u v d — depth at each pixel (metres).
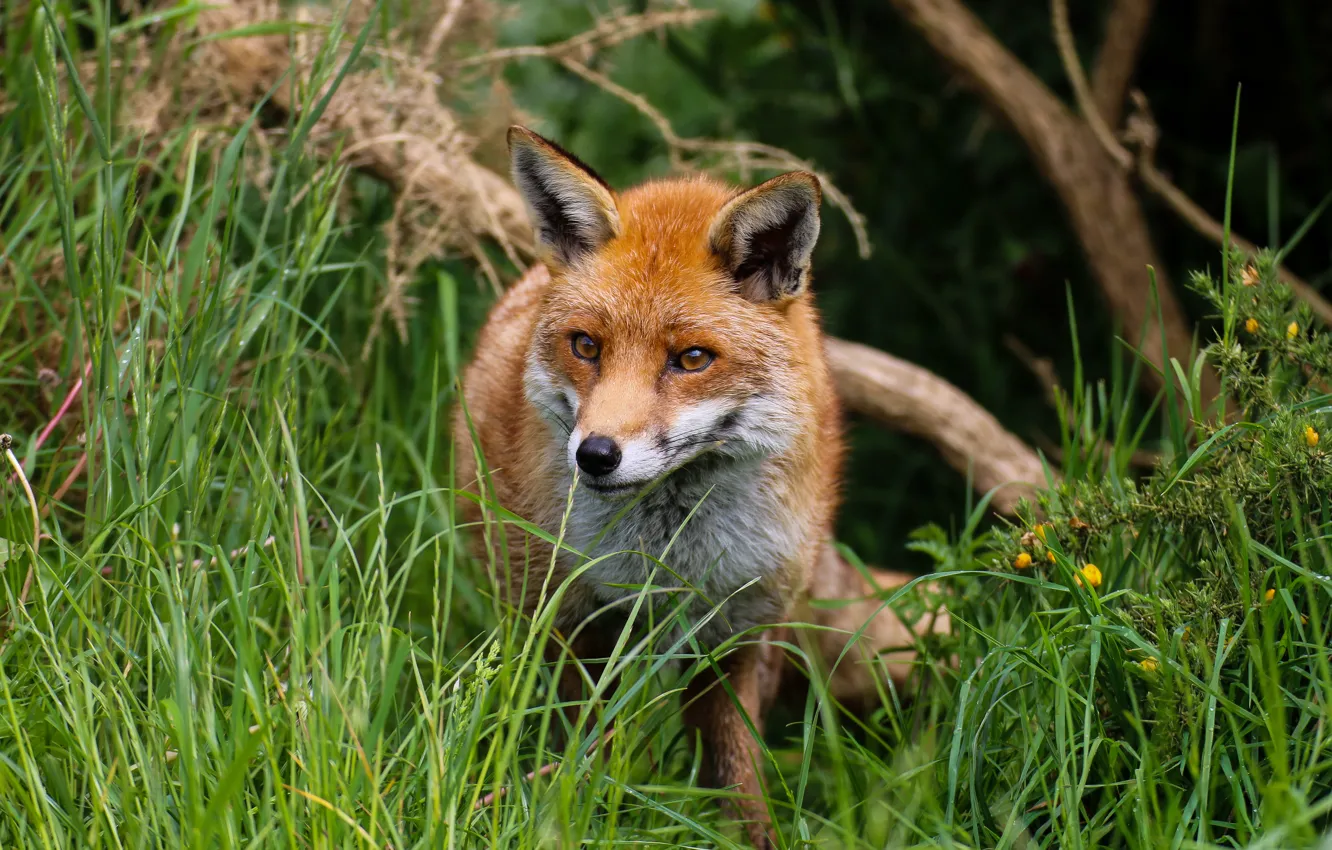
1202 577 6.23
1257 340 6.85
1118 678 5.94
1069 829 5.28
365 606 5.58
